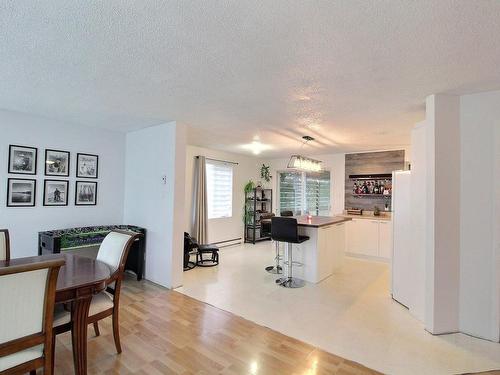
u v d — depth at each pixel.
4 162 3.36
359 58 1.94
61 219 3.86
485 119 2.55
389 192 5.65
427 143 2.70
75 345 1.83
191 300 3.34
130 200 4.48
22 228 3.51
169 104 3.03
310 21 1.53
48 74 2.28
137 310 3.04
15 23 1.58
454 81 2.31
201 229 5.84
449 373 2.03
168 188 3.85
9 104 3.11
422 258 2.86
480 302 2.55
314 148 5.74
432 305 2.60
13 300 1.38
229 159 6.75
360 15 1.46
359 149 5.78
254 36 1.69
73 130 3.97
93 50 1.89
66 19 1.54
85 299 1.86
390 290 3.55
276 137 4.66
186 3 1.39
